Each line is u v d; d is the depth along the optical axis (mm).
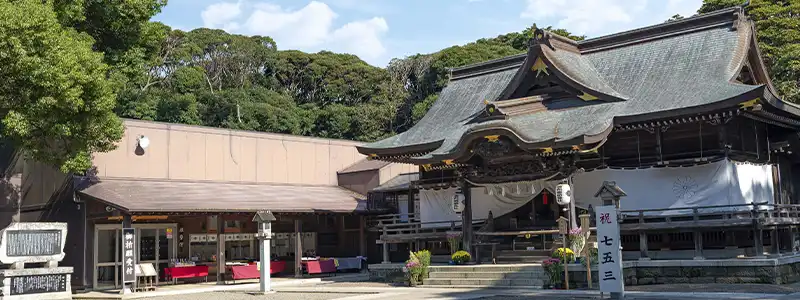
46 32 23344
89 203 31422
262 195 36469
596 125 26109
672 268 24484
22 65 22812
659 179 27047
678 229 24984
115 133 27516
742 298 18812
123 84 29094
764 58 41375
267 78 93250
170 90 78062
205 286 31141
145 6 29812
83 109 25453
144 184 34250
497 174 29453
